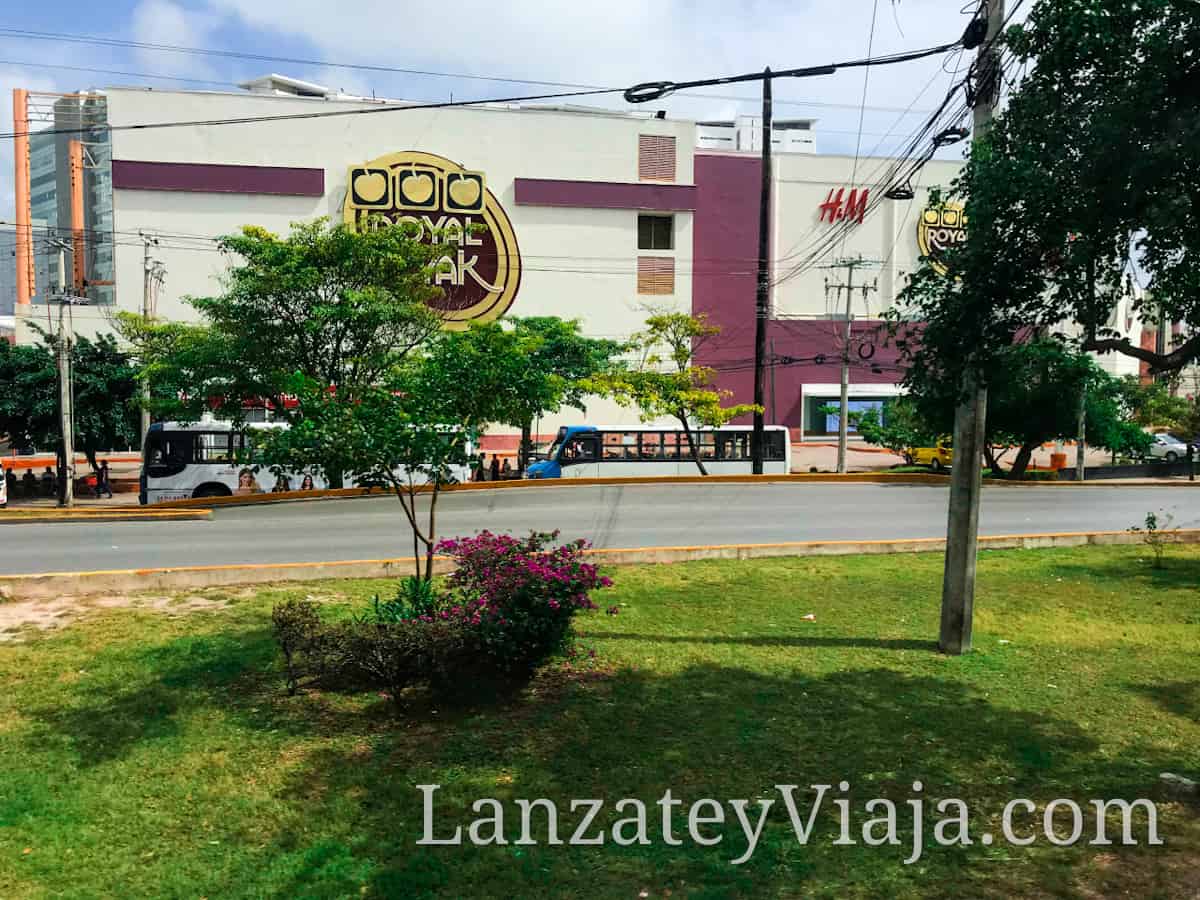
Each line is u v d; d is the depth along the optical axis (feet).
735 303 167.02
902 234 172.55
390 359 71.00
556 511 66.74
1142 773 21.03
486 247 149.69
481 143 149.69
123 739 22.84
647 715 24.67
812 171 169.07
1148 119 19.63
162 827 18.49
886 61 31.73
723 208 166.30
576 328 125.70
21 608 34.86
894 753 22.15
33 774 20.84
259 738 22.98
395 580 40.83
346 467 27.17
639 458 98.63
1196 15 18.94
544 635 26.14
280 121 142.00
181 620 33.09
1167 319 22.52
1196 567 46.98
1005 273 21.62
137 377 85.25
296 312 71.61
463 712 24.89
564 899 15.78
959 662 30.14
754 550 48.80
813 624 34.96
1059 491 88.74
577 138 153.07
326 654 24.85
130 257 138.10
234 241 71.15
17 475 133.59
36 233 188.34
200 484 86.38
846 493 80.02
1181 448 144.25
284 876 16.60
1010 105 22.04
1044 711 25.30
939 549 51.85
